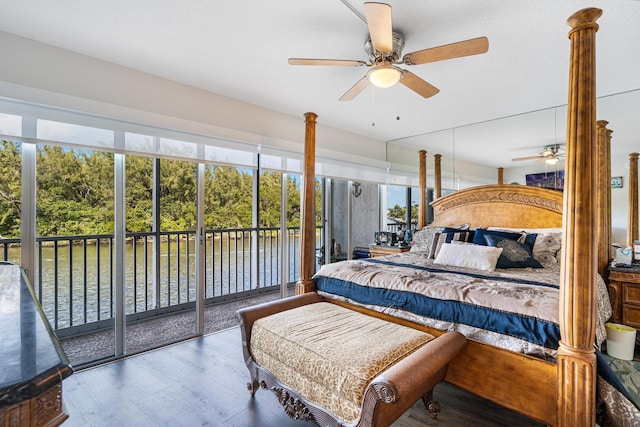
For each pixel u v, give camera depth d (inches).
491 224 142.9
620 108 118.7
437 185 174.4
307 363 64.2
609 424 56.7
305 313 85.1
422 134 181.5
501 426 69.6
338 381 58.4
